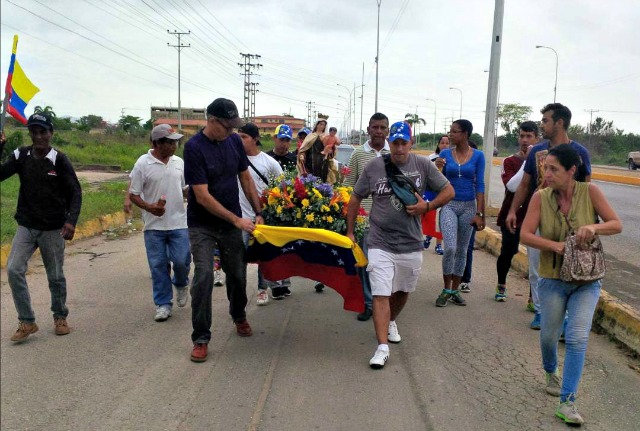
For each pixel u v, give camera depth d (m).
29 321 5.20
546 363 4.14
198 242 4.88
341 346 5.20
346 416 3.85
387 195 4.78
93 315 6.02
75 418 3.79
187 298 6.48
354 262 5.02
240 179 5.31
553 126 5.10
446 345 5.21
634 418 3.85
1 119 5.41
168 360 4.81
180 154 33.50
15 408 3.92
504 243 6.46
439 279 7.80
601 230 3.64
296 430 3.66
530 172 5.52
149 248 5.91
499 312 6.23
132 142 44.34
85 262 8.57
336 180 6.26
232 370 4.62
